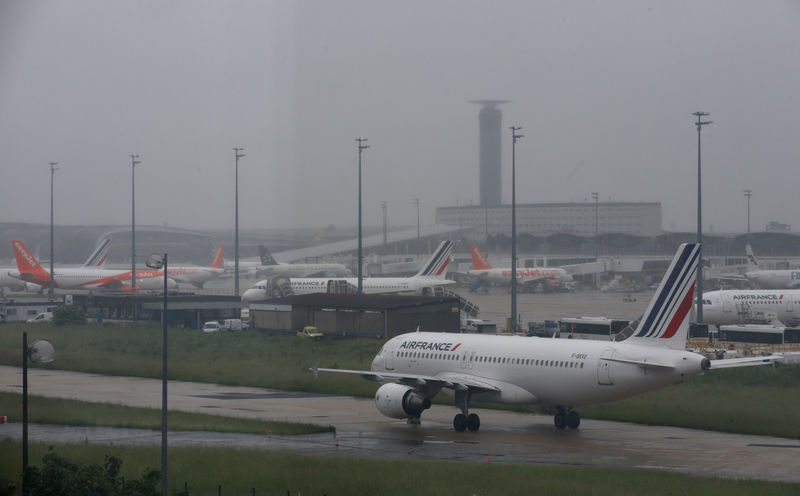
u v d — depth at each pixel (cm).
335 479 6425
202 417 9794
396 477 6462
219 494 5844
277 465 6875
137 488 5088
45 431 8769
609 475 6569
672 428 9506
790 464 7362
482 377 9475
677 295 8431
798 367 12662
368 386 12706
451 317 18688
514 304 18138
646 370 8262
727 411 10125
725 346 16875
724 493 5978
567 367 8775
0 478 5769
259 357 16075
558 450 8056
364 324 18275
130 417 9712
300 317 19512
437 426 9625
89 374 14550
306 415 10375
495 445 8312
